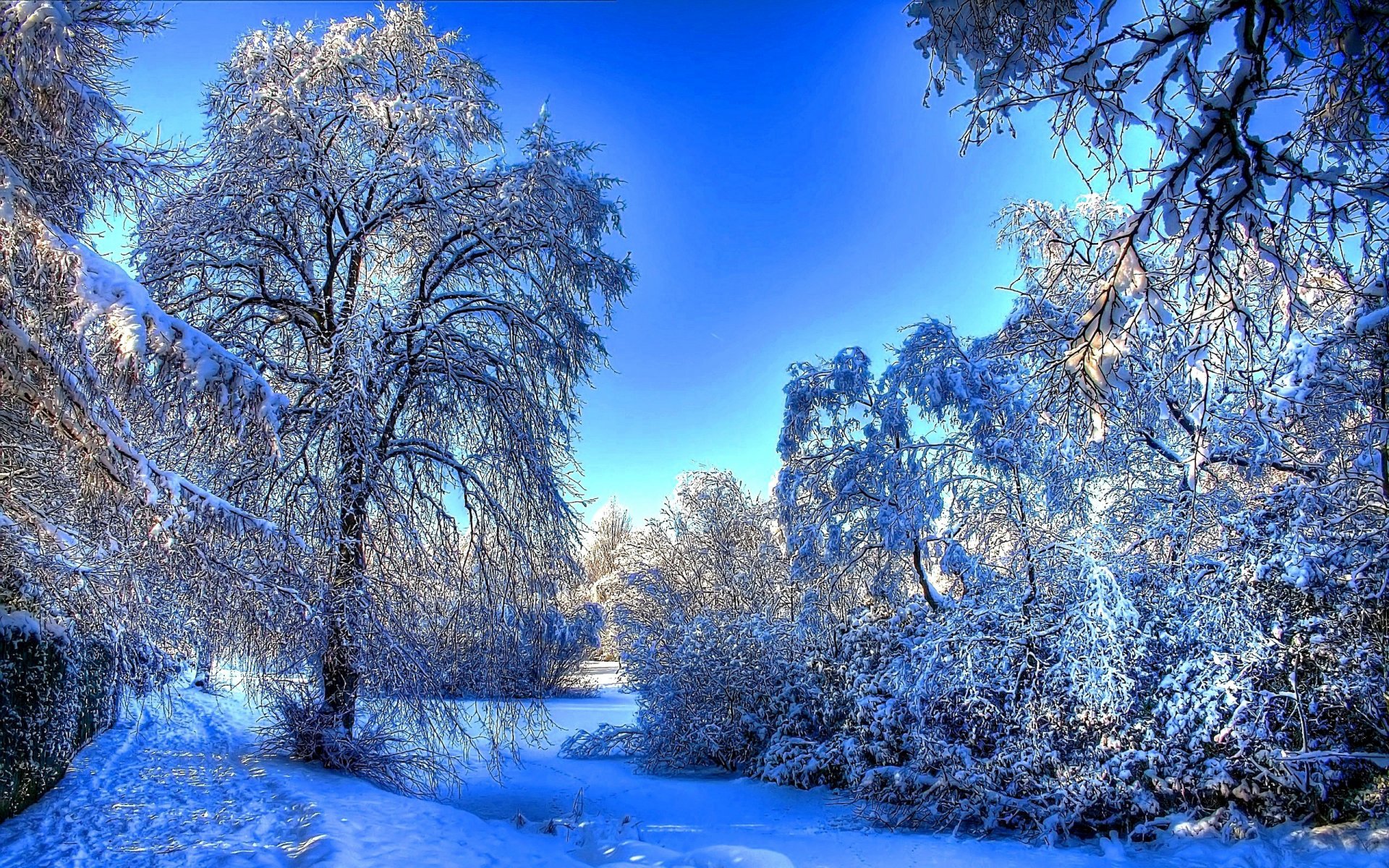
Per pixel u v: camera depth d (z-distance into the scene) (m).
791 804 10.49
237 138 9.93
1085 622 7.75
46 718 7.15
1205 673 7.33
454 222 10.41
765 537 20.94
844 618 13.53
